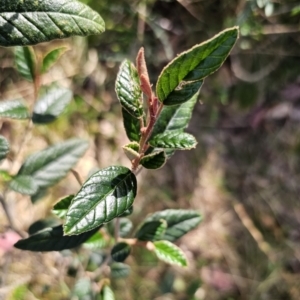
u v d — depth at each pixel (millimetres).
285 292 579
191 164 604
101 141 580
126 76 201
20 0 177
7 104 296
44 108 318
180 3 517
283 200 606
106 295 318
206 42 167
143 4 515
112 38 538
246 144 608
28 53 295
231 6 510
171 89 184
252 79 566
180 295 555
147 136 203
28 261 504
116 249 293
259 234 597
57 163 322
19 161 536
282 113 592
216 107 590
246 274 584
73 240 264
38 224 338
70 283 504
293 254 590
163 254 284
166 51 531
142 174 580
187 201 595
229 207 605
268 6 458
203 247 589
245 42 523
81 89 565
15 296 469
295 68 555
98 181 191
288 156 606
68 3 185
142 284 549
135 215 566
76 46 550
